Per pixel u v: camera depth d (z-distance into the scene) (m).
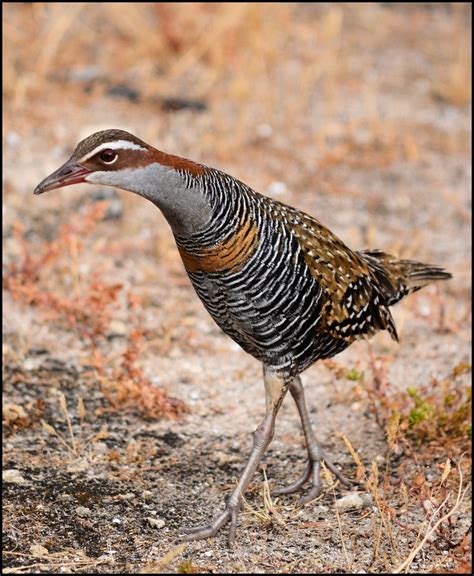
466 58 21.59
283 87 19.91
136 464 10.39
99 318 12.17
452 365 12.65
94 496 9.77
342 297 9.48
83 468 10.23
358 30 22.88
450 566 8.73
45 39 19.39
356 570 8.62
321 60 20.62
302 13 23.25
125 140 8.43
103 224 15.14
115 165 8.44
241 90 18.08
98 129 16.91
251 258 8.84
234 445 10.89
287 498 9.93
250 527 9.31
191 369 12.34
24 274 13.24
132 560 8.77
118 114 18.05
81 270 13.95
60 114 17.78
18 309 13.05
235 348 12.90
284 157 17.59
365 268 9.95
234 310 9.06
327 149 17.92
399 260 10.73
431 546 9.02
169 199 8.58
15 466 10.18
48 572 8.53
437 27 23.38
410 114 19.50
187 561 8.67
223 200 8.70
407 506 9.49
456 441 10.72
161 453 10.65
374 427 11.27
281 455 10.77
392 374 12.41
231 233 8.73
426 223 16.11
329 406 11.72
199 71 19.98
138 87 19.11
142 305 13.49
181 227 8.73
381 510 8.84
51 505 9.56
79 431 10.94
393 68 21.33
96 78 19.17
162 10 19.83
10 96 18.02
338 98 19.91
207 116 18.38
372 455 10.70
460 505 9.67
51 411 11.27
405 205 16.59
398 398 11.42
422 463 10.41
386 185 17.16
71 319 12.36
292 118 18.69
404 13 23.98
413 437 10.89
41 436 10.80
